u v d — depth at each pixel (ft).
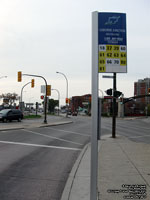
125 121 155.84
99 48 13.92
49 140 47.52
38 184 18.78
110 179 18.48
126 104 332.19
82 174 21.39
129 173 20.26
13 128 69.10
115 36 14.03
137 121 156.66
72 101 524.93
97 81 12.19
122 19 14.08
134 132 72.13
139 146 36.96
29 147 37.83
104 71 13.99
